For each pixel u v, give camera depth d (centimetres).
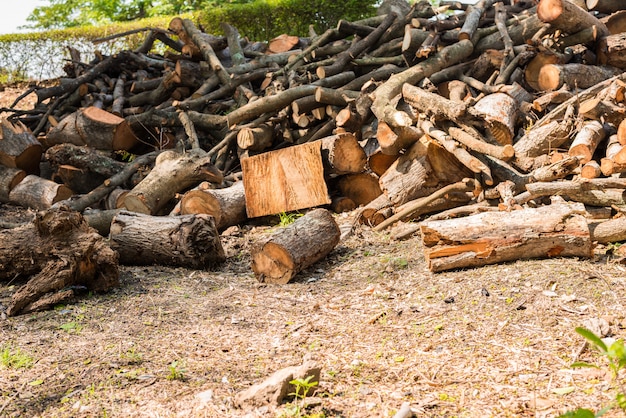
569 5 795
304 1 1730
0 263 568
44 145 984
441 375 381
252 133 827
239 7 1759
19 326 492
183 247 608
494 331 429
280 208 746
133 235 626
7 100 1606
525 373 373
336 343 438
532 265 506
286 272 565
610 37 816
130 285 573
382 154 721
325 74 884
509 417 329
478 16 888
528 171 659
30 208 890
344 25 933
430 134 659
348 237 656
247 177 755
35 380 395
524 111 754
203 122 941
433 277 524
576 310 439
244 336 459
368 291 524
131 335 465
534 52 809
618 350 228
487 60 839
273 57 1039
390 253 602
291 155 743
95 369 406
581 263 500
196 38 1041
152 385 382
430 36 838
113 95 1043
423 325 450
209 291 562
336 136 734
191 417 344
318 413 338
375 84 795
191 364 412
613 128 681
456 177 675
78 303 534
